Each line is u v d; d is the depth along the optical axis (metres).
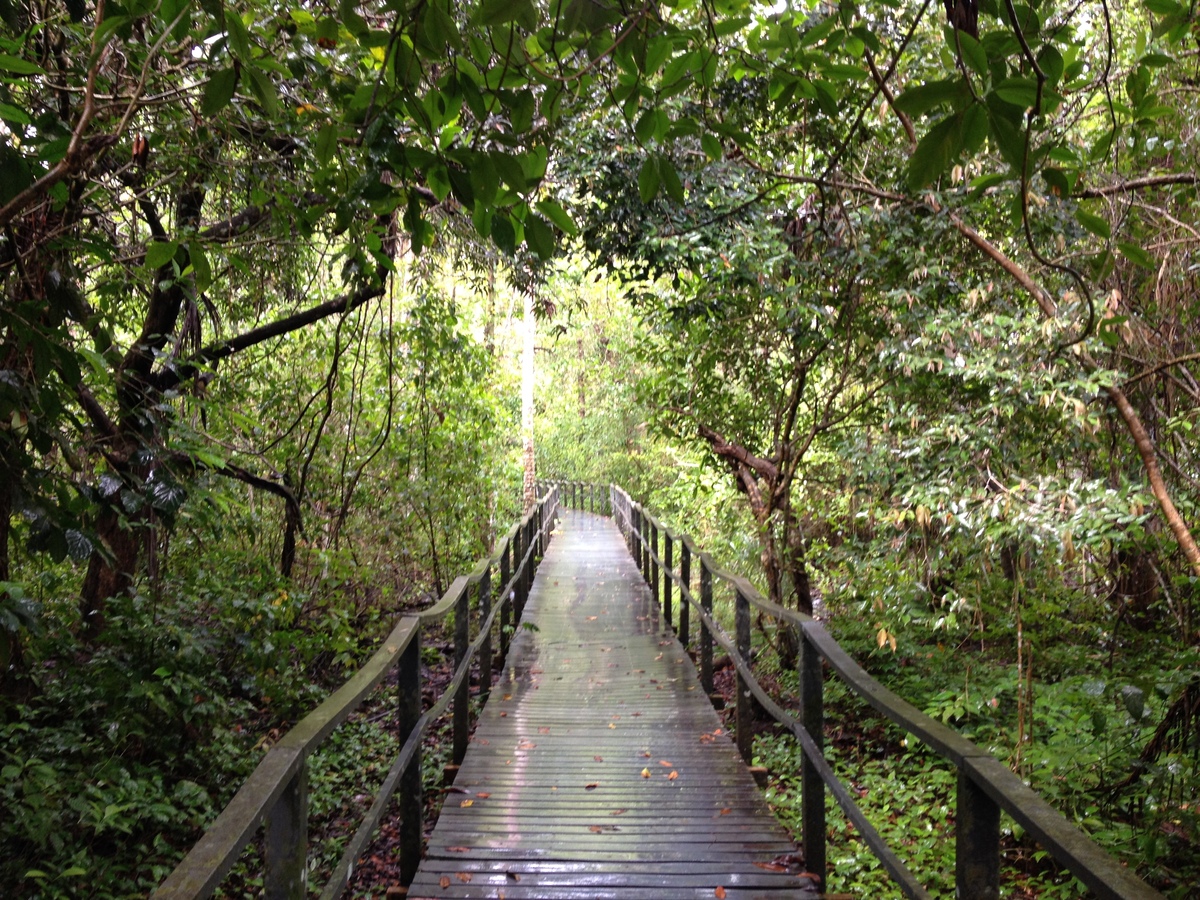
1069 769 5.45
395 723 7.55
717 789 4.70
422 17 2.11
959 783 2.09
